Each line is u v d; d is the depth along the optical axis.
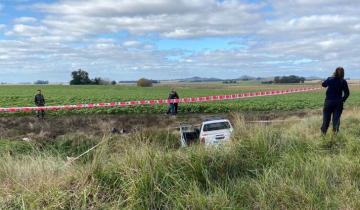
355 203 5.77
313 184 6.34
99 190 5.95
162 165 6.46
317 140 9.10
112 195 5.91
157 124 27.84
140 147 7.09
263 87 97.44
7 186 6.34
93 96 60.91
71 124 27.08
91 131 23.30
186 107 38.84
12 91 74.50
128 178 6.07
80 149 15.20
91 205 5.74
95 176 6.18
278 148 7.88
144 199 5.76
